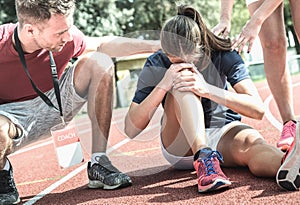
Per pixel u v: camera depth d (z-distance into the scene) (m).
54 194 3.82
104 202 3.27
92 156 3.75
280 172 2.98
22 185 4.47
